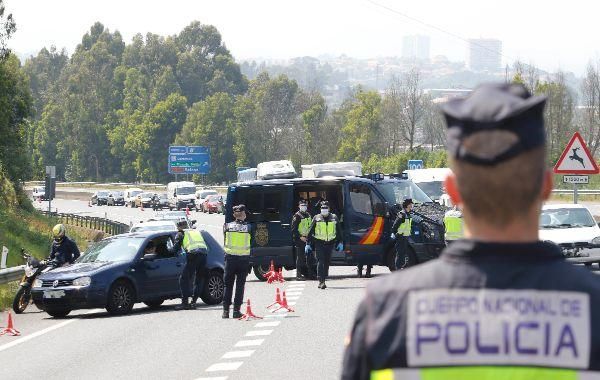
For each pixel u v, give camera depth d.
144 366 23.50
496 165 5.13
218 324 31.36
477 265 5.16
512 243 5.18
